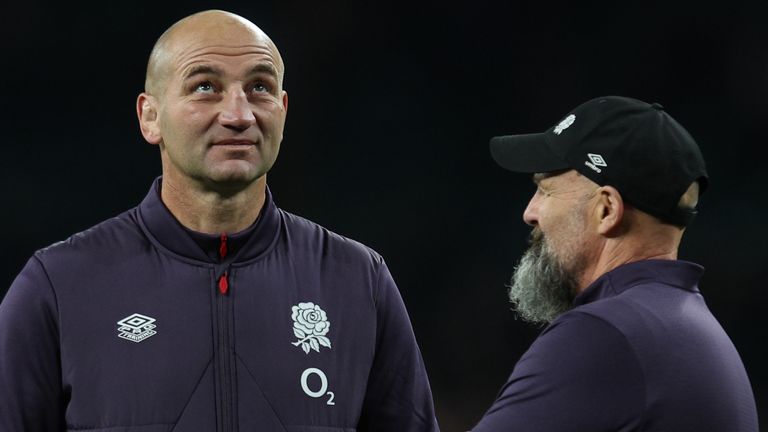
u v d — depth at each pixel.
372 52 40.28
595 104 8.00
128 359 7.65
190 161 7.77
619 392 7.12
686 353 7.26
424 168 40.22
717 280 37.84
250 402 7.72
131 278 7.88
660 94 39.78
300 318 8.02
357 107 40.22
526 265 8.31
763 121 39.09
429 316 38.47
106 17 38.31
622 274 7.68
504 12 40.38
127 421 7.54
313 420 7.80
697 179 7.82
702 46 39.47
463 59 40.53
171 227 8.01
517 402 7.38
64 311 7.70
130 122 38.50
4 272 36.41
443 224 39.75
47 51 38.06
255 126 7.79
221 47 7.77
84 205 37.88
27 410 7.58
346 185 40.00
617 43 40.03
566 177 7.99
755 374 36.41
